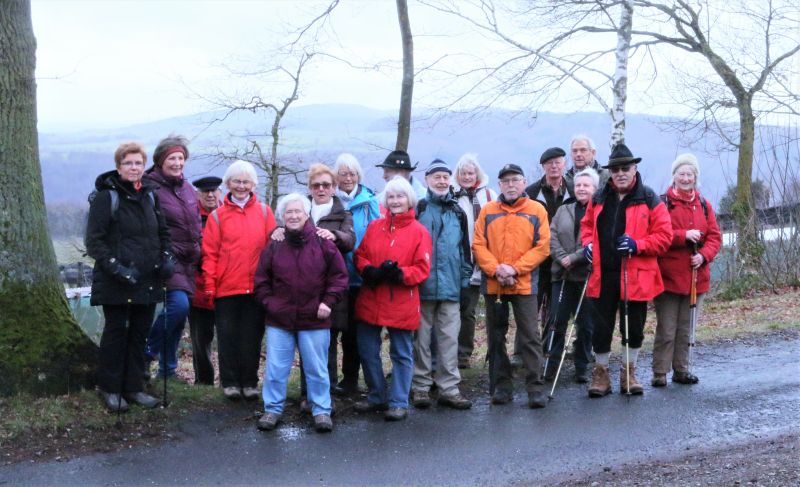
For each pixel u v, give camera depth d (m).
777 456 5.16
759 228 14.88
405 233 6.25
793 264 14.84
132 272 5.71
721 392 6.89
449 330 6.59
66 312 6.25
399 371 6.29
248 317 6.48
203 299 7.01
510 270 6.47
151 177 6.57
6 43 5.98
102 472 5.09
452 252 6.53
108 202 5.73
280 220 6.18
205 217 7.48
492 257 6.60
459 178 7.62
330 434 5.89
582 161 7.81
